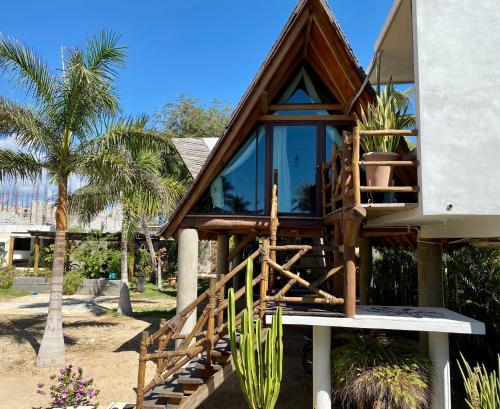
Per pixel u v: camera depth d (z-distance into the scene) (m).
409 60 7.84
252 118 9.26
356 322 5.88
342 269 6.27
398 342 6.61
